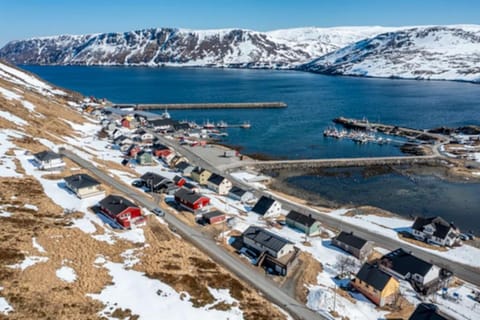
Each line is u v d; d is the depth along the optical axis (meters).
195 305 33.56
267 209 59.34
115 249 41.69
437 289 41.78
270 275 42.50
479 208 67.12
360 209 65.06
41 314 28.28
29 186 54.53
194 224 53.78
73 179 57.50
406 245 52.19
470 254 50.34
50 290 31.61
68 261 37.06
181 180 69.38
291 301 37.72
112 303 31.84
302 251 48.56
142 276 36.91
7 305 28.41
